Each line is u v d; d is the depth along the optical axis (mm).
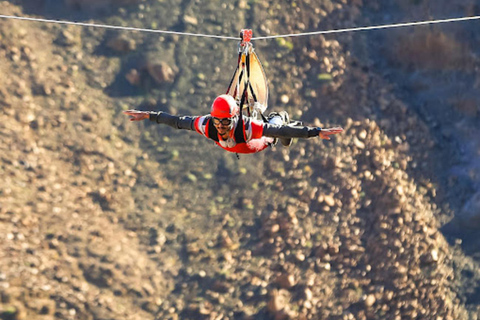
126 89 83375
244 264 71938
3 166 70562
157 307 67625
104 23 87812
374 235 76750
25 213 67938
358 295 72375
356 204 78438
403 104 87438
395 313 72750
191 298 68938
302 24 90562
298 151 81062
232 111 23812
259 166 79375
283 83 85625
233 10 90375
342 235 75938
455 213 82062
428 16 90125
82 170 74500
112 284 67125
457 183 84125
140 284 68312
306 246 74188
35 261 65188
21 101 76750
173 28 88188
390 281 74438
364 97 86750
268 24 89562
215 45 87500
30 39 82625
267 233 74375
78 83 81688
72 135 76625
